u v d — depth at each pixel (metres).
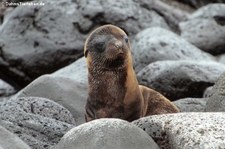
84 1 62.75
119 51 30.20
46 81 40.50
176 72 49.25
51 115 34.69
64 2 62.56
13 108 32.12
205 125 24.03
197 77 48.78
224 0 91.69
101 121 24.34
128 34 62.34
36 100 35.19
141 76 50.62
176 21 69.56
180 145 23.72
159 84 49.53
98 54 31.08
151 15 65.94
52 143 29.11
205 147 22.78
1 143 24.66
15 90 59.47
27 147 25.16
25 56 60.03
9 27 61.97
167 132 24.89
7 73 61.06
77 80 44.72
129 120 31.09
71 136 24.25
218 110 34.53
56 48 59.88
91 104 31.56
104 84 31.00
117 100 30.84
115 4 63.31
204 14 71.44
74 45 60.16
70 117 35.22
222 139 23.12
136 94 30.94
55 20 61.38
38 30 61.06
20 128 29.39
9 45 60.81
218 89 35.16
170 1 86.75
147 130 25.64
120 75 30.72
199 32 69.44
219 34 69.31
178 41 56.91
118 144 23.55
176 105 39.12
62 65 60.06
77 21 61.38
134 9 64.19
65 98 39.56
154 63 51.19
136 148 23.69
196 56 56.78
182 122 24.62
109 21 62.09
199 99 41.25
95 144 23.56
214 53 68.88
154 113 34.44
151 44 55.50
